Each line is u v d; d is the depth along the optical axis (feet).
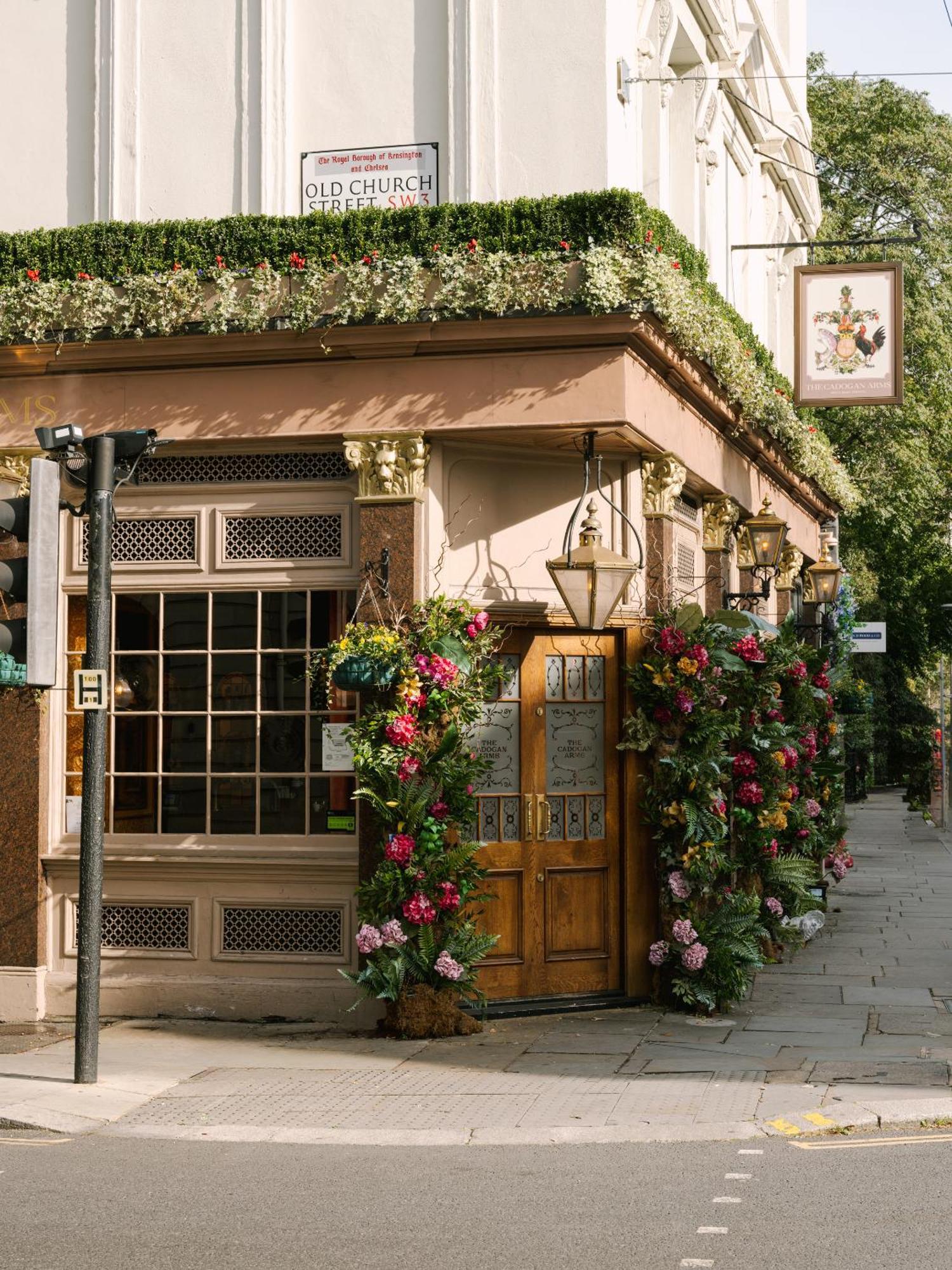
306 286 39.06
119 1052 35.99
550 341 38.42
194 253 40.27
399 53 41.68
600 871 41.96
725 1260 20.39
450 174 41.01
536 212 38.83
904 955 50.72
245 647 40.98
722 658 42.24
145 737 41.42
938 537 131.44
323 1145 27.71
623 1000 41.24
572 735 41.91
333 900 39.73
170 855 40.65
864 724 131.54
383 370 39.37
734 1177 24.82
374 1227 22.12
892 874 81.61
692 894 41.19
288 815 40.45
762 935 41.83
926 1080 31.63
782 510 63.57
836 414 102.99
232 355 40.04
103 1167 26.03
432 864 37.40
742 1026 38.50
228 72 42.37
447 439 39.68
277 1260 20.56
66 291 40.40
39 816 41.06
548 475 41.65
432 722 38.19
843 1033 37.22
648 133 46.34
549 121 40.63
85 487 32.86
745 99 60.23
